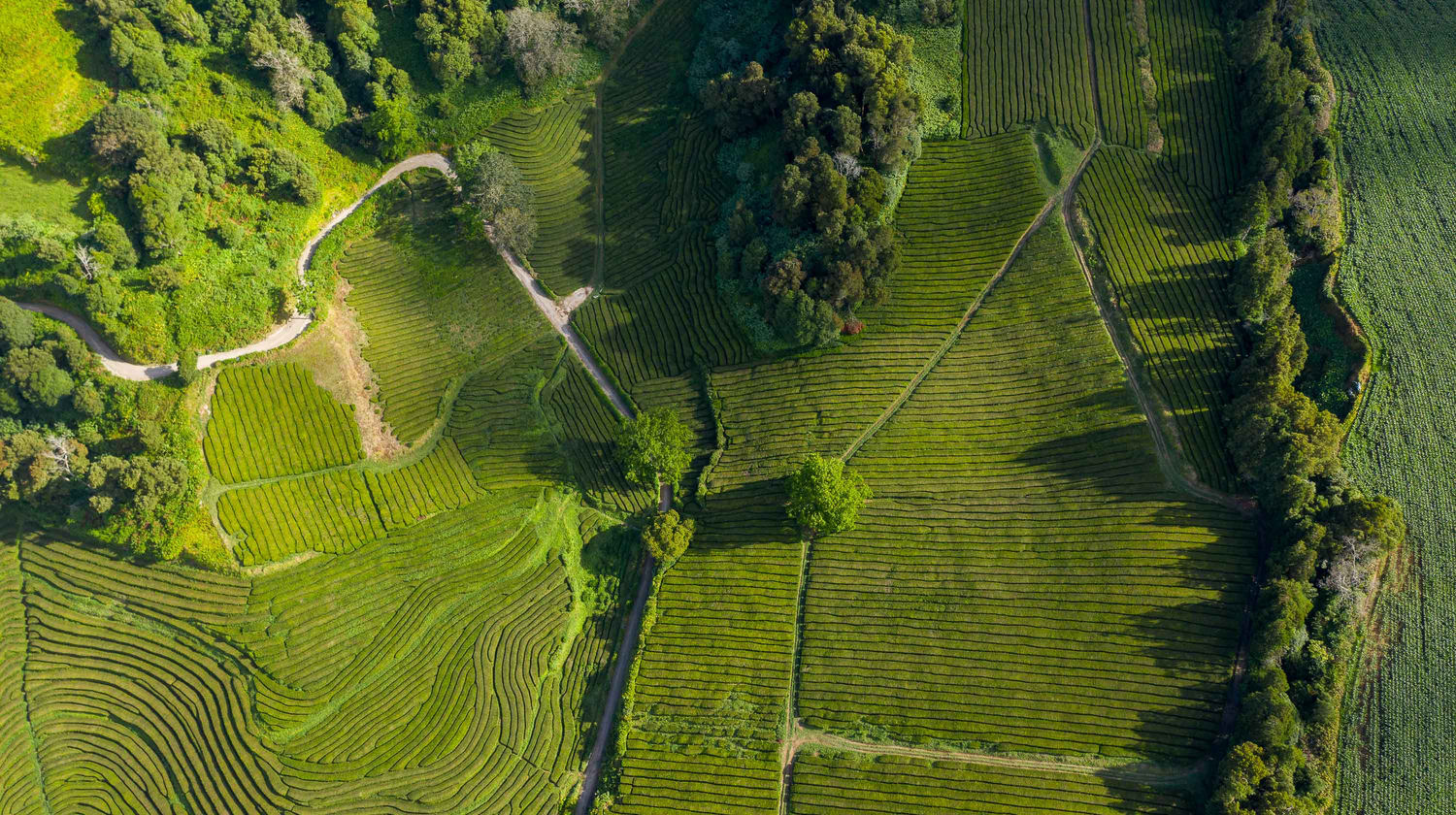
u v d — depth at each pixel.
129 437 74.38
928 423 73.75
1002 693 63.41
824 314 73.81
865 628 67.69
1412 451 64.06
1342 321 69.56
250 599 72.81
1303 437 61.41
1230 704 59.75
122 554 74.12
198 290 76.75
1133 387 70.81
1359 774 56.22
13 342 70.88
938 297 77.69
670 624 70.81
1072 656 63.41
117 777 70.25
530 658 70.94
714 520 74.38
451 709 69.69
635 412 79.88
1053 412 71.69
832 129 76.56
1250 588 62.50
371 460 78.81
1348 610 59.03
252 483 75.88
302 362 80.12
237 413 77.00
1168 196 77.38
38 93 75.00
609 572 74.62
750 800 63.81
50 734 71.88
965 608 66.62
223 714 70.25
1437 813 55.00
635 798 65.06
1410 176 75.12
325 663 71.25
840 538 71.25
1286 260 70.19
